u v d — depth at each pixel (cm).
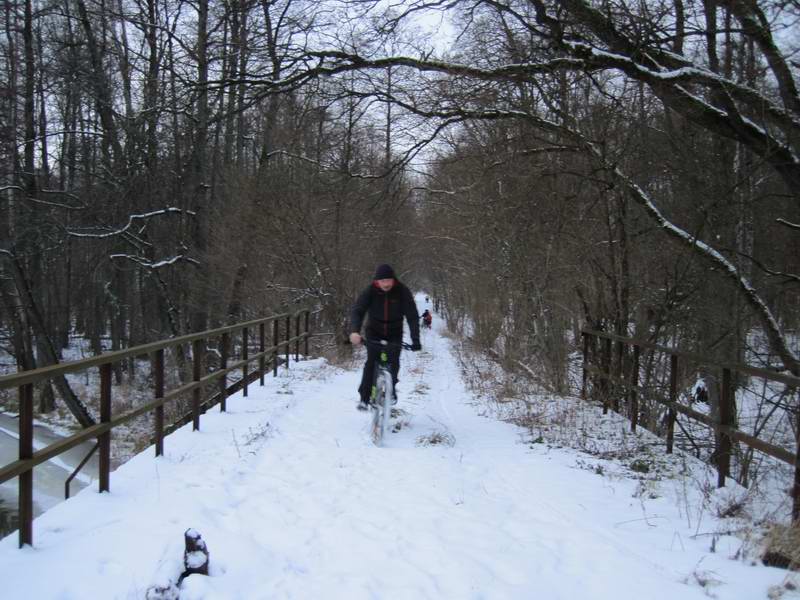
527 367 1313
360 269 2436
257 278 2306
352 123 1102
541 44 873
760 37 725
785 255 1023
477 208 1680
